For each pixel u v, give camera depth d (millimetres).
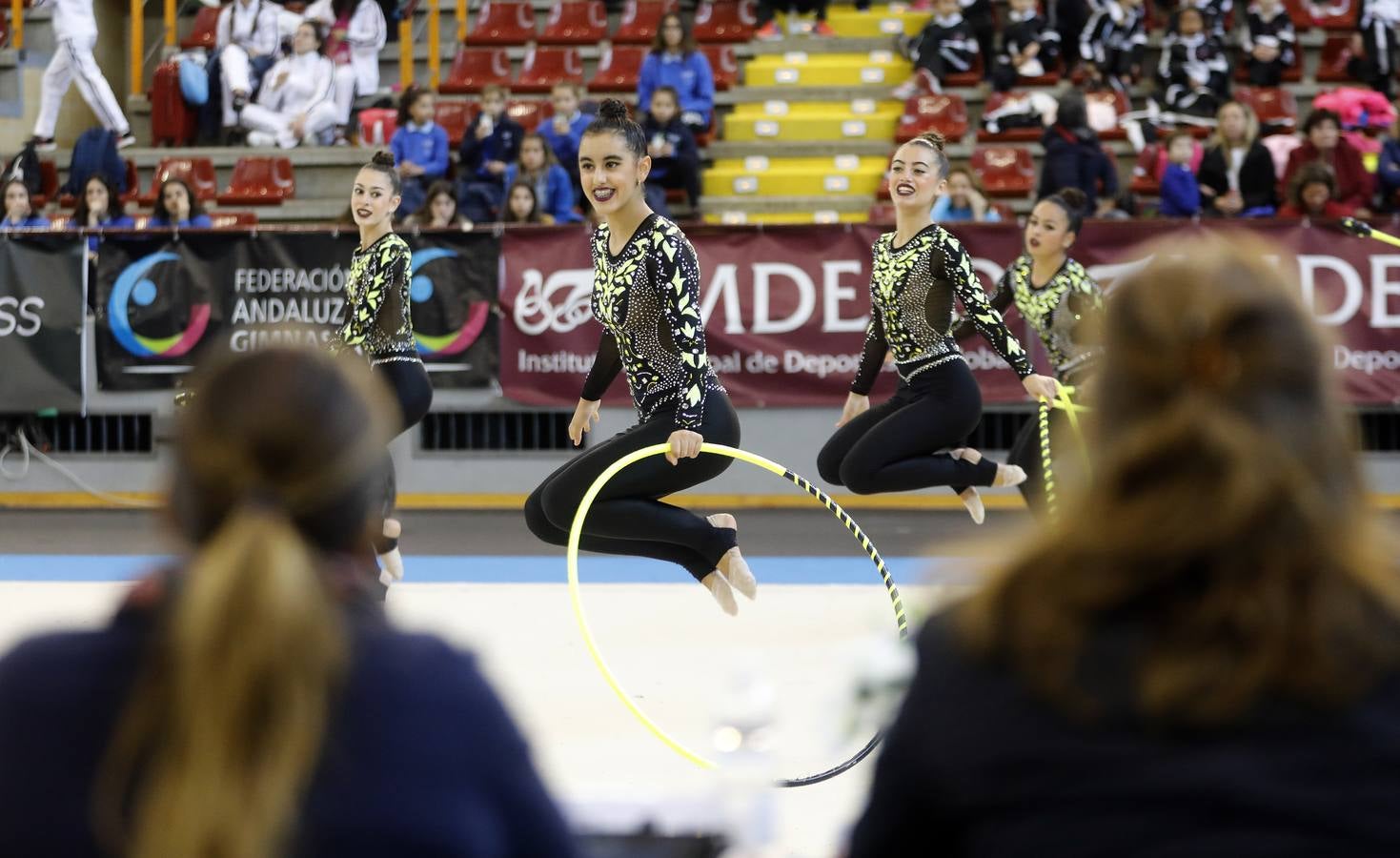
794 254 15391
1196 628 1996
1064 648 2045
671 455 7469
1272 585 1983
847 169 20531
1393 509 15211
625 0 23656
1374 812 1942
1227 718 1970
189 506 2250
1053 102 20344
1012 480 9234
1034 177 19812
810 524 15078
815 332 15422
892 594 7422
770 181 20344
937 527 14898
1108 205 17516
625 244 7656
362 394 2352
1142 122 19891
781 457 15758
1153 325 2086
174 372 15883
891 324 9062
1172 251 2242
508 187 18328
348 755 2064
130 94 23797
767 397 15500
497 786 2160
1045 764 2023
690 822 3508
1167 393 2082
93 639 2178
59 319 15891
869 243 15312
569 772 6492
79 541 14211
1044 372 15133
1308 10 22016
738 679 4934
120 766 2049
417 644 2188
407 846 2059
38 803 2074
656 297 7598
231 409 2244
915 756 2162
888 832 2219
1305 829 1940
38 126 21562
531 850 2205
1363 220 14898
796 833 5789
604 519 7770
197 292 15750
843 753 6895
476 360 15695
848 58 22203
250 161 20828
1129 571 2033
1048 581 2086
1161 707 1976
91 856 2055
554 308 15617
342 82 22062
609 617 10031
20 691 2135
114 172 20203
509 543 14016
